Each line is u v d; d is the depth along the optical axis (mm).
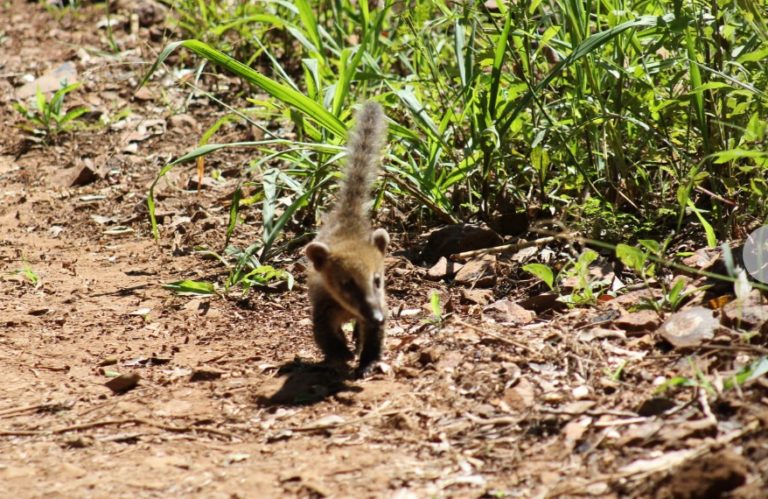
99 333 11344
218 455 8094
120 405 9234
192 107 19547
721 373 7949
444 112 13898
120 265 13812
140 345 10914
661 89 12758
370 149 11211
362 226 10914
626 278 10797
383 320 9602
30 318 11891
